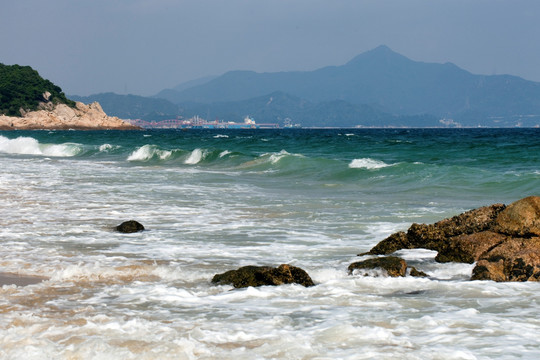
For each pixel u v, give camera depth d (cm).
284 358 579
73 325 688
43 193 2139
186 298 827
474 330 665
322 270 995
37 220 1560
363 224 1488
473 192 2081
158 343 619
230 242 1277
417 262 1078
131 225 1403
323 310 762
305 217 1608
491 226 1127
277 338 639
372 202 1888
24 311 754
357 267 980
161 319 723
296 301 809
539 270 936
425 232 1170
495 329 668
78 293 855
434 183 2308
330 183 2484
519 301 801
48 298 825
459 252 1082
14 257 1107
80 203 1888
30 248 1198
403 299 816
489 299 815
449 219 1238
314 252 1174
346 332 658
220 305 792
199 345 614
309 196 2070
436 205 1795
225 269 1020
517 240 1044
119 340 630
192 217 1620
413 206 1780
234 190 2264
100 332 658
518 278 944
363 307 776
